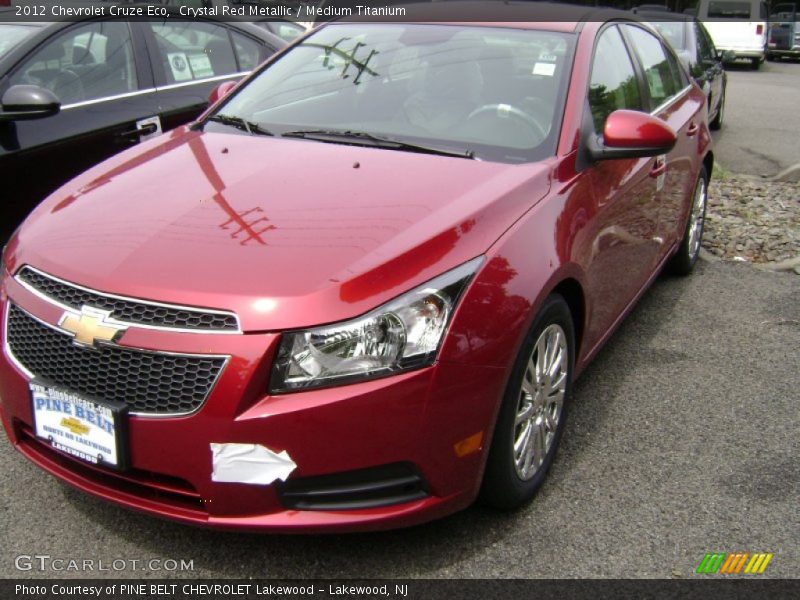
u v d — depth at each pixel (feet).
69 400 7.97
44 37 15.39
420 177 9.55
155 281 7.74
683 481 10.19
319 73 12.52
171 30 17.74
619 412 11.81
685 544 9.03
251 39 19.67
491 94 11.26
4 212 14.11
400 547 8.80
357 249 8.02
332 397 7.43
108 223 8.82
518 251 8.67
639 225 12.37
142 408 7.66
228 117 12.01
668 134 10.39
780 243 19.53
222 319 7.51
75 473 8.50
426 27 12.79
